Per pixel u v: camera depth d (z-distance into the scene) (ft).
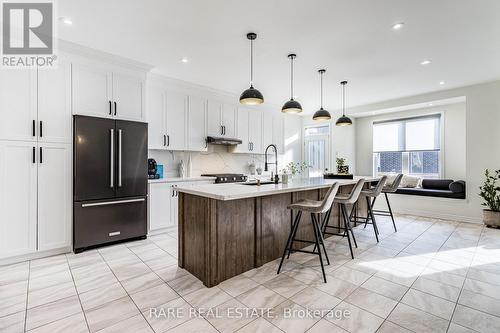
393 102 18.94
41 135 9.77
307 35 9.40
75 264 9.28
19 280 8.00
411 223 15.65
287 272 8.58
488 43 10.00
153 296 7.07
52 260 9.63
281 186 9.36
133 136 11.90
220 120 17.39
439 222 15.93
